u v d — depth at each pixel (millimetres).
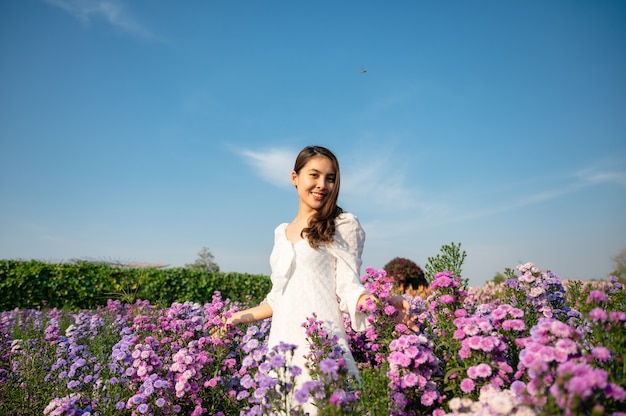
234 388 3260
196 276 13234
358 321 2809
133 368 3191
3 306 10375
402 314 2902
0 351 4500
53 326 4484
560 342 1833
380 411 2180
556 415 1593
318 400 2178
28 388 3537
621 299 3389
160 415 2895
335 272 2898
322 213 2924
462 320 2406
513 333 2602
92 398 3127
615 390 1612
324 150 3014
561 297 3584
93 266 11984
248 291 13734
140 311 6066
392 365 2391
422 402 2307
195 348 3570
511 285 3705
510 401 1778
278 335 2812
